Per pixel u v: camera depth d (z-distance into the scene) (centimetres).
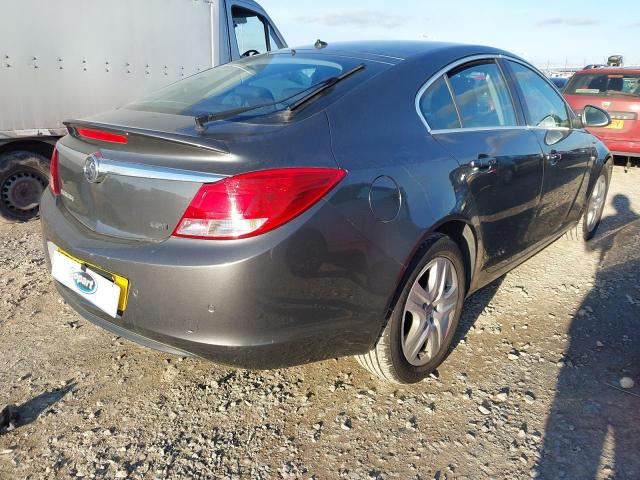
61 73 538
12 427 235
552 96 398
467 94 299
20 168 548
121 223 217
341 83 246
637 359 292
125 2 564
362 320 224
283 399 258
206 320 196
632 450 225
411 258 237
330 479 212
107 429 237
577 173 402
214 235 193
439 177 251
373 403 256
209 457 222
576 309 350
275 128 212
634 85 823
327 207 204
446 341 279
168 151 205
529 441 231
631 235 499
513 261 341
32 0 510
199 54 627
